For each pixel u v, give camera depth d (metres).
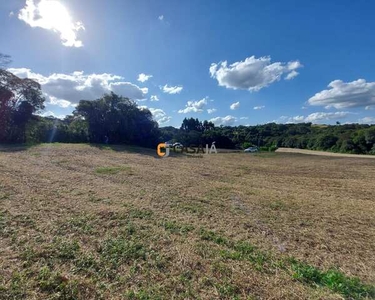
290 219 4.55
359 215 4.91
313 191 7.45
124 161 13.11
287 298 2.21
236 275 2.56
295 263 2.89
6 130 22.19
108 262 2.74
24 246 3.02
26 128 23.73
